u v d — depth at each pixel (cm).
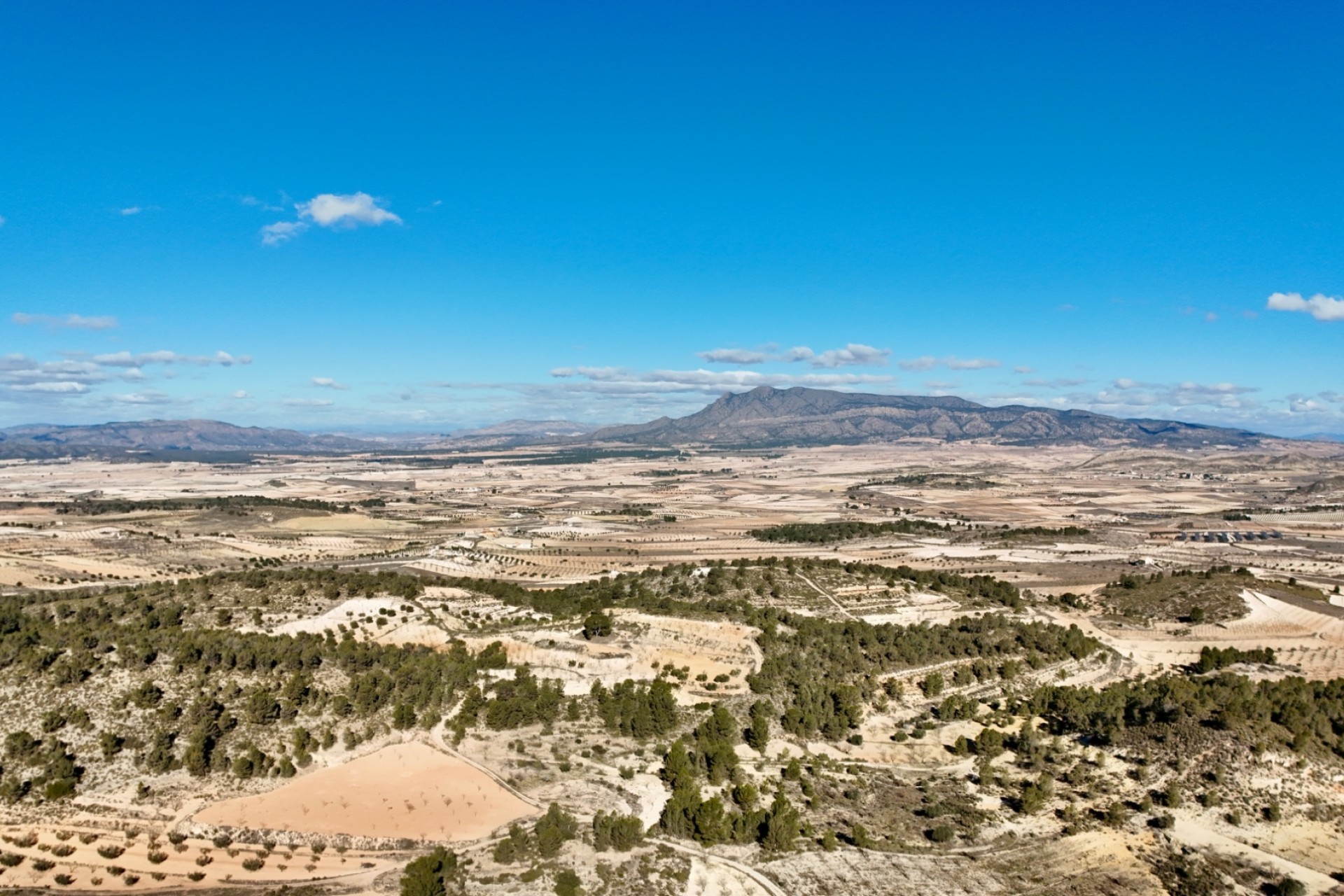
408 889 8600
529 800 10775
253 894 8856
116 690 12156
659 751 12169
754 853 9950
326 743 11719
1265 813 11056
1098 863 10000
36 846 9588
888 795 11662
